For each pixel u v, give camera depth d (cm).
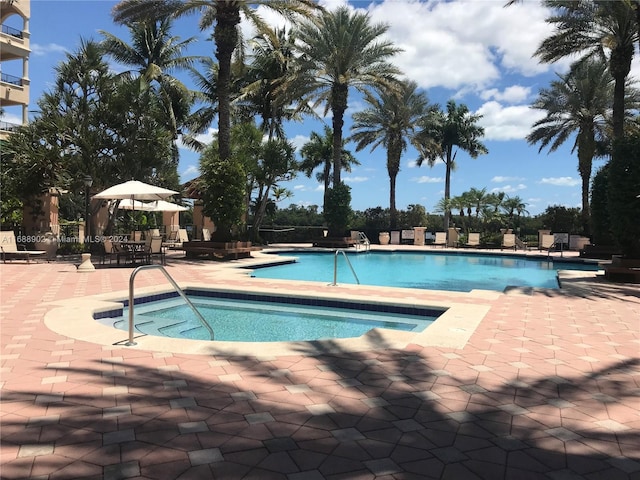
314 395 346
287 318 782
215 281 1009
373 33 2302
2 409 311
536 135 2850
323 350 467
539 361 440
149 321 736
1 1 2892
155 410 313
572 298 835
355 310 797
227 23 1653
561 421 305
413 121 3300
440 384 373
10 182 1742
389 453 258
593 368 420
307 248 2306
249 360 432
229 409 317
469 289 1151
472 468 243
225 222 1648
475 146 3703
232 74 2664
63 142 1794
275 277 1355
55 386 358
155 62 2733
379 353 459
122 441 266
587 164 2573
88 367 405
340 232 2450
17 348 464
